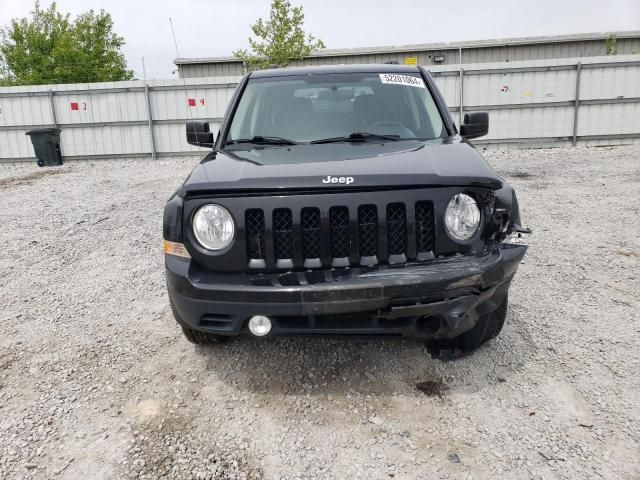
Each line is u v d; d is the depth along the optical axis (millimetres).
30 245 6383
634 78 14852
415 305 2430
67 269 5398
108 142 16484
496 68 15195
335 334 2539
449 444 2467
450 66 15289
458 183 2549
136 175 12797
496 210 2674
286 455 2436
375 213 2541
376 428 2600
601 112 15234
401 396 2854
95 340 3689
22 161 16859
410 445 2467
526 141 15664
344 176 2520
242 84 4121
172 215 2676
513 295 4176
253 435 2586
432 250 2594
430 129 3615
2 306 4418
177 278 2598
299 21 22344
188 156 16484
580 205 7477
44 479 2328
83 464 2418
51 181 12250
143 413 2797
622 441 2430
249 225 2559
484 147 15859
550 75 15117
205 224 2564
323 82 3969
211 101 15984
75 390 3041
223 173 2729
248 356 3332
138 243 6301
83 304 4398
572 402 2742
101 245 6281
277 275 2541
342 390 2928
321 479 2277
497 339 3438
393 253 2580
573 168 11250
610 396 2779
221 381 3076
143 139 16391
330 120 3654
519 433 2521
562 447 2410
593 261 4961
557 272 4680
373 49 26547
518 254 2637
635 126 15219
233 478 2299
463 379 2988
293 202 2510
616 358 3162
